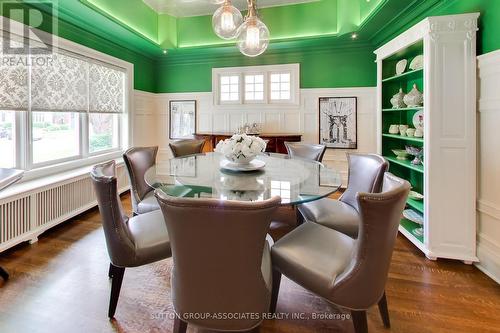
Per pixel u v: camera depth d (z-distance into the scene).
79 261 2.42
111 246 1.67
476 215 2.37
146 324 1.69
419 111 3.06
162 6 4.61
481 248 2.32
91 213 3.63
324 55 4.89
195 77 5.52
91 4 3.19
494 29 2.15
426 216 2.48
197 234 1.16
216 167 2.66
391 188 1.46
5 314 1.76
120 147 4.77
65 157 3.66
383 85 3.68
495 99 2.14
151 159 2.98
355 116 4.83
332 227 2.13
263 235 1.18
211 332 1.62
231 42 4.74
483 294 1.99
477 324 1.70
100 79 4.12
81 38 3.74
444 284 2.11
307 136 5.07
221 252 1.17
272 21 4.70
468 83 2.29
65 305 1.85
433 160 2.41
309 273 1.47
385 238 1.31
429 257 2.47
